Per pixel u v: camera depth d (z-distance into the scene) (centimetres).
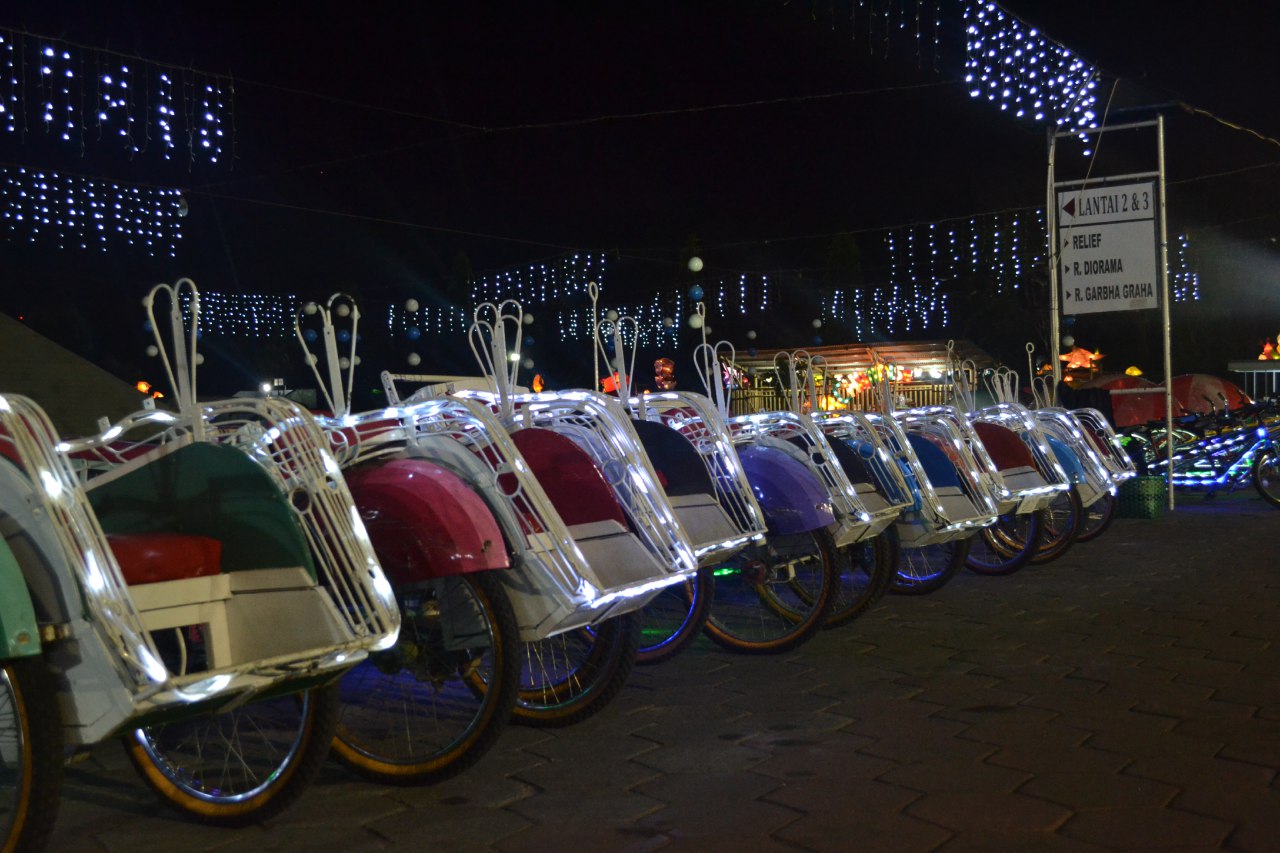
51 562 264
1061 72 1037
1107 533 936
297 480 320
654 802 328
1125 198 1080
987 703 425
